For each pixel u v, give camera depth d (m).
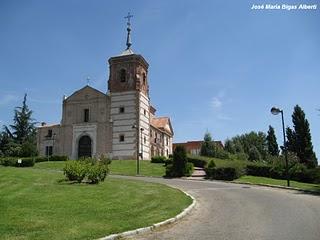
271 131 103.62
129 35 74.25
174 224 14.80
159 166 52.22
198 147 125.62
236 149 114.94
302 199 21.73
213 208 18.77
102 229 12.53
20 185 23.27
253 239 12.10
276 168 41.03
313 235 12.52
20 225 12.53
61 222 13.27
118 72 69.62
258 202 20.56
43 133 71.00
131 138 66.00
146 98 71.31
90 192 21.34
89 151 67.88
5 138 88.94
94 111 68.81
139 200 19.34
